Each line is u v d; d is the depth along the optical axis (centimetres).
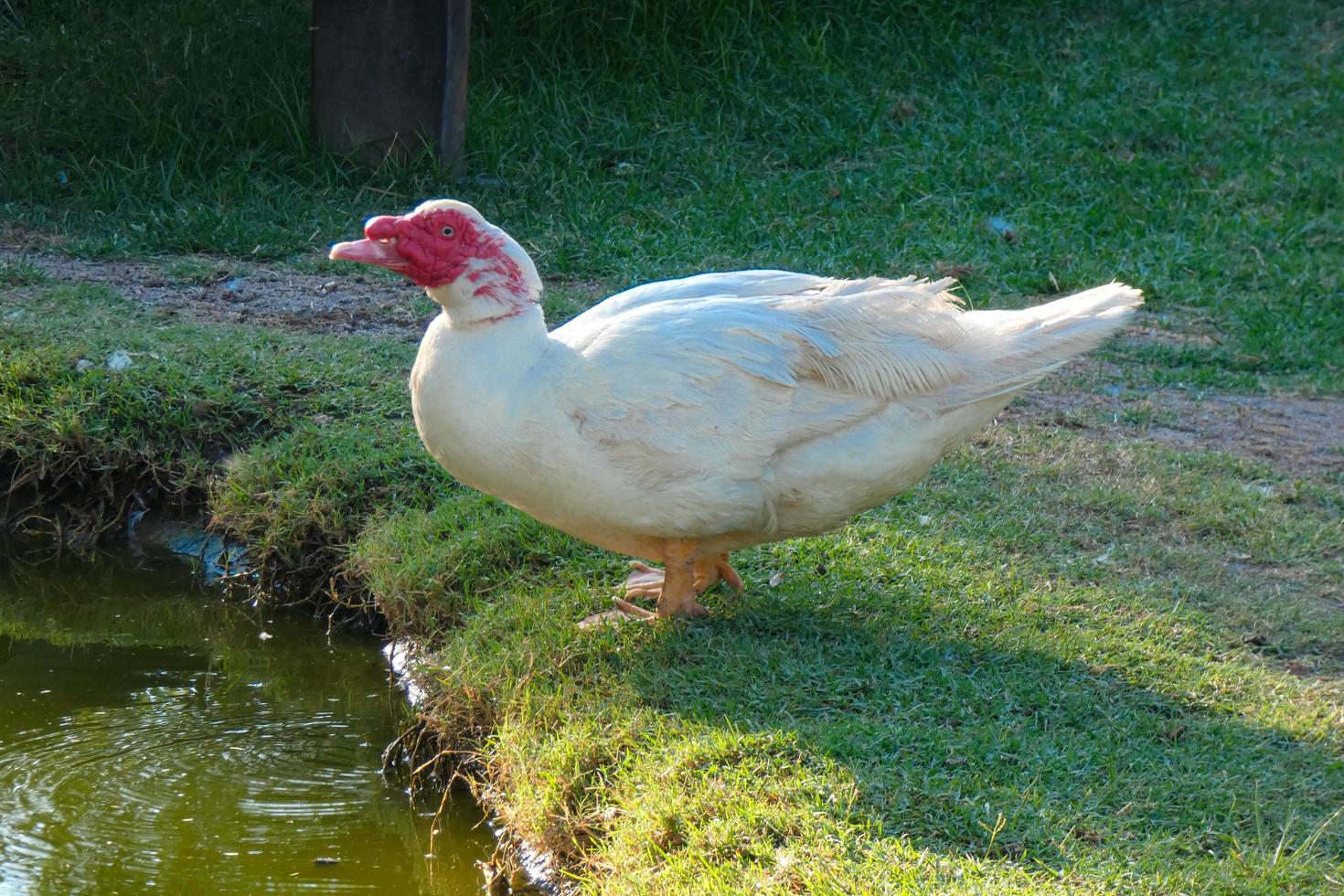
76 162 842
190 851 378
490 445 382
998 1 1124
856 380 396
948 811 327
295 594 528
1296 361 710
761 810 324
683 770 346
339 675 488
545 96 941
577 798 361
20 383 588
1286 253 843
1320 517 534
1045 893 294
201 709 461
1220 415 643
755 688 381
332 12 838
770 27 1027
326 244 786
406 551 484
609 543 420
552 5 989
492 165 879
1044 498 534
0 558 560
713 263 778
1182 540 509
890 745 352
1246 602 459
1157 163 943
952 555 478
